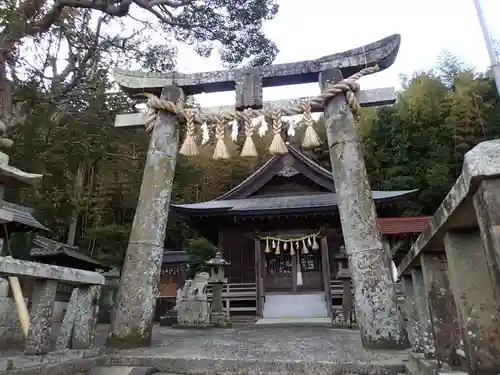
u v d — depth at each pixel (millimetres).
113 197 21766
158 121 5855
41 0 7758
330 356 3693
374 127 28141
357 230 4785
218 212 15523
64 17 9258
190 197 29344
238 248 17031
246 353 3939
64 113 10750
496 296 1271
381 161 27000
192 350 4238
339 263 10641
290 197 17938
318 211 15133
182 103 6008
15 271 2650
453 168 23875
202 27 10180
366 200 4902
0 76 7758
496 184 1311
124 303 4867
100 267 14289
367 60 5590
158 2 9180
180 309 11180
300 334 7277
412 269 3080
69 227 19562
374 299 4457
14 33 7469
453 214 1697
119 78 6188
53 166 14656
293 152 18359
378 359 3484
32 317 3049
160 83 6102
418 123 26641
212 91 6266
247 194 18594
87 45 10250
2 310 6133
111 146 15031
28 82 8641
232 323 12672
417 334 3342
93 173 20312
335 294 15234
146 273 5027
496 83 3369
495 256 1258
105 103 12484
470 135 24266
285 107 5707
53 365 2961
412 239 12250
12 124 8242
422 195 23078
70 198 17859
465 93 25219
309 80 5973
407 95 29188
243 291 16125
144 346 4668
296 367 3379
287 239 15914
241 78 5938
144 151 16797
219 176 31156
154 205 5371
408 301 3506
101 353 3793
